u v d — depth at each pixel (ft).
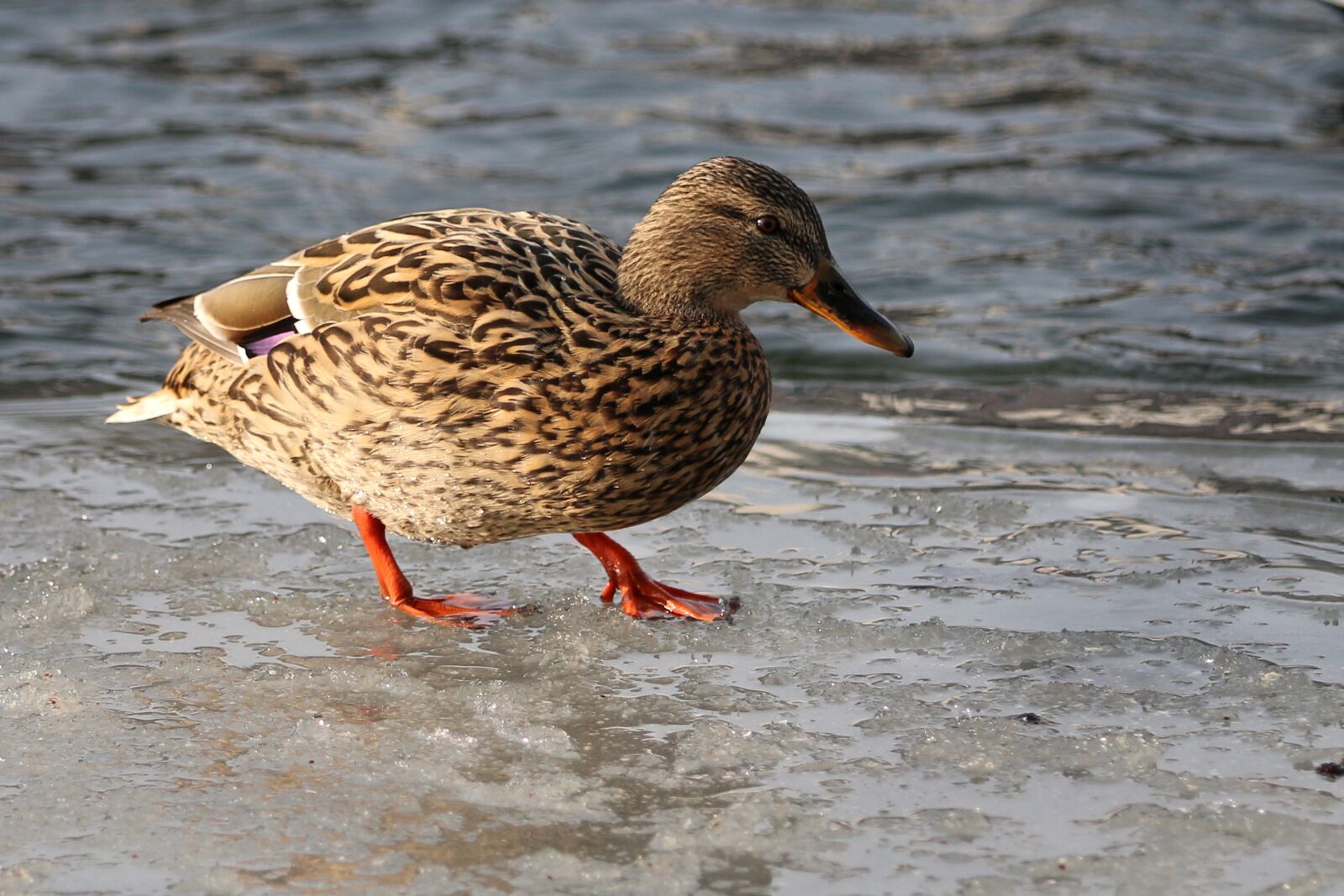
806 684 27.58
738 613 30.76
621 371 28.45
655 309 30.27
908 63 78.38
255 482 38.42
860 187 61.21
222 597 31.83
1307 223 57.00
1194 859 21.83
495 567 33.86
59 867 21.95
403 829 22.94
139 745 25.52
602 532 31.55
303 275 30.55
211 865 21.99
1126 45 80.18
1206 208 58.90
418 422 28.78
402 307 28.86
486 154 65.41
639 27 84.38
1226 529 34.30
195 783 24.31
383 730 26.13
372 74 76.89
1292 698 26.53
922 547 33.78
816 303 31.01
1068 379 45.11
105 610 31.01
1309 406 42.32
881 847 22.30
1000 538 34.12
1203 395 43.55
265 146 66.39
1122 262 53.88
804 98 73.00
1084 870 21.65
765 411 30.83
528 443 28.55
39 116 70.28
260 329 30.22
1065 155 65.10
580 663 28.76
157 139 67.51
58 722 26.27
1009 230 57.26
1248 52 79.10
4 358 46.65
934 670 28.04
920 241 56.34
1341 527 34.24
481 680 28.19
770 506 36.29
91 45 81.00
